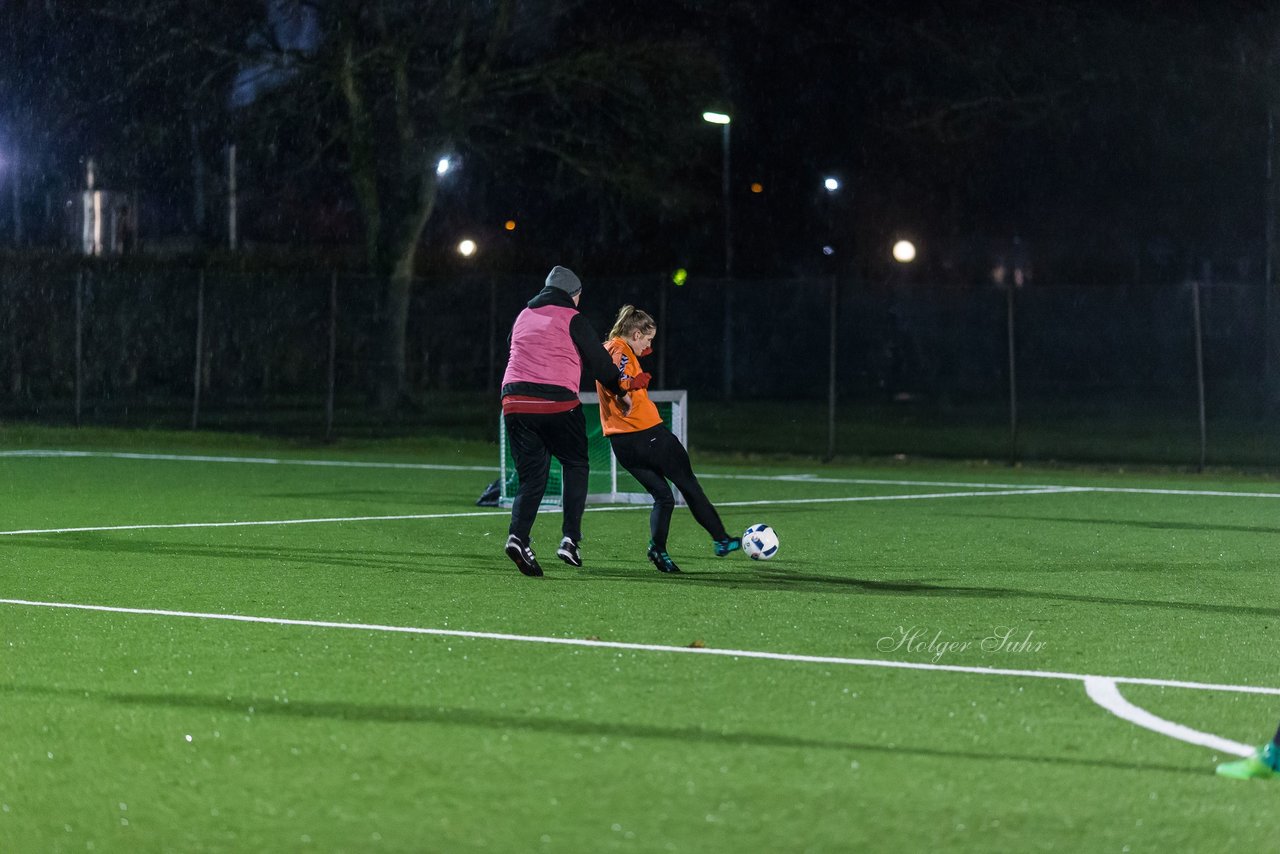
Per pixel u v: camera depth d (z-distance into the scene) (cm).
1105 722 798
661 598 1212
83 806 655
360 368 3950
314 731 774
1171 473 2730
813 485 2384
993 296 4912
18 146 3938
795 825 627
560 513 1888
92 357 3931
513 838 611
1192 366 4744
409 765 712
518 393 1318
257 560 1443
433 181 3828
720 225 5341
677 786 679
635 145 3953
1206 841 612
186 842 610
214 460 2841
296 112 3800
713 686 877
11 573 1351
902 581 1316
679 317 4366
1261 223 5259
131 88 3694
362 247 4569
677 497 2002
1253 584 1312
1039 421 3900
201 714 809
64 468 2620
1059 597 1230
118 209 4556
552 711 814
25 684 881
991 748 745
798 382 4719
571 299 1348
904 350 4862
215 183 4284
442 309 3953
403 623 1089
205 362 3900
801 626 1082
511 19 3803
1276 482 2509
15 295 3919
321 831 621
